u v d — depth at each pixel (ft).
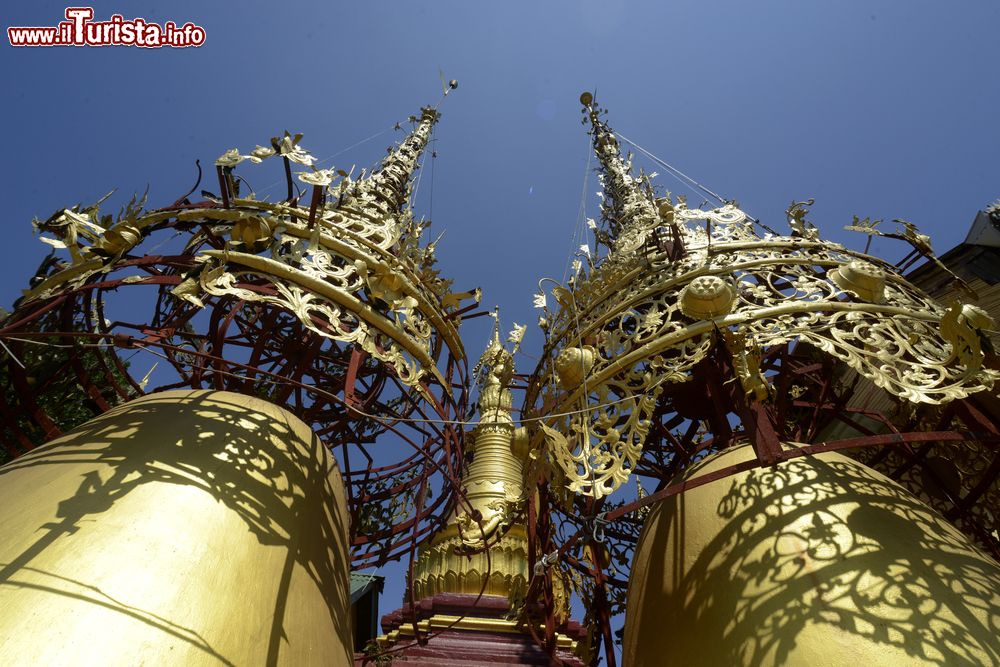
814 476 26.35
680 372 29.04
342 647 24.90
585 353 33.37
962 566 22.57
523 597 47.75
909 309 30.91
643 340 32.01
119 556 19.47
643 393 30.25
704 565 25.73
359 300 30.35
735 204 43.75
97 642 17.02
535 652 47.14
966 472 34.37
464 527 55.72
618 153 63.98
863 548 23.06
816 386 41.86
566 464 29.73
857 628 20.71
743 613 22.93
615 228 54.29
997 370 27.86
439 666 44.98
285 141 29.68
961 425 32.63
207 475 23.80
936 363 26.73
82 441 24.06
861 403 45.37
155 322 34.09
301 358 35.65
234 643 19.66
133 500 21.59
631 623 29.68
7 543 18.95
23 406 29.43
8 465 23.63
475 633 49.49
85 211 29.09
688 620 24.71
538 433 36.35
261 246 29.71
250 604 21.07
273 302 26.96
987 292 45.57
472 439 69.36
